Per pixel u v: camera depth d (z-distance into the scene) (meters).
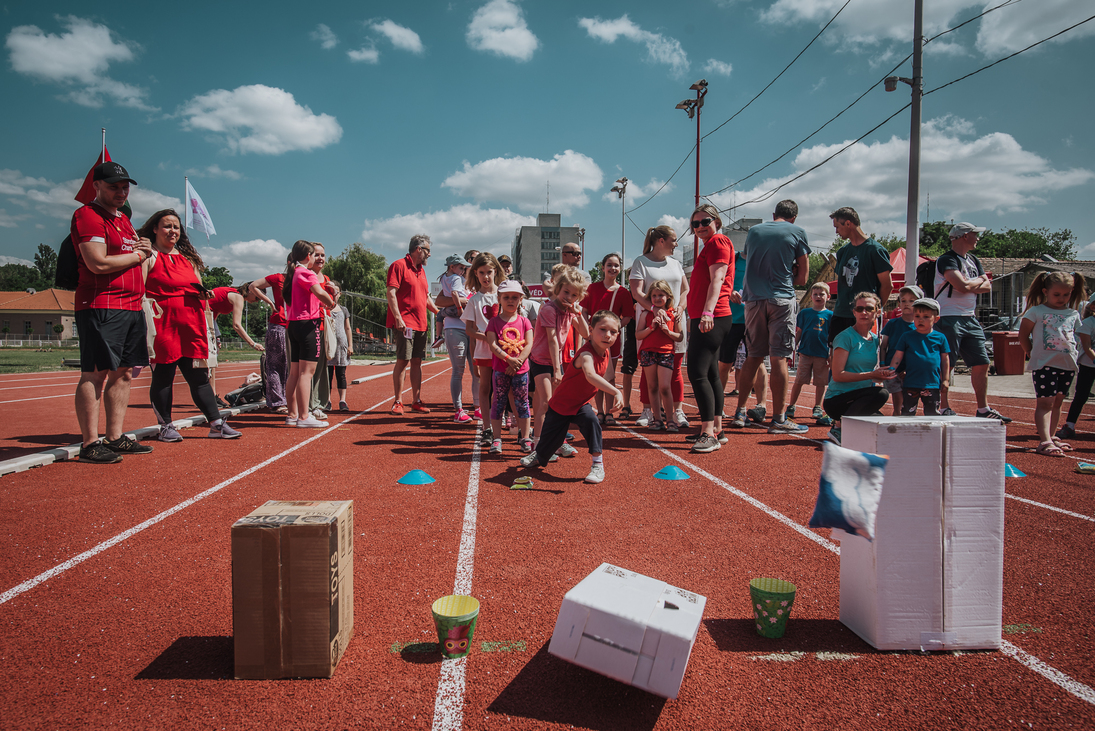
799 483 4.30
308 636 1.88
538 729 1.64
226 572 2.70
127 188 4.65
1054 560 2.86
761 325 6.42
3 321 72.25
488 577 2.66
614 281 7.09
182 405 8.93
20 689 1.81
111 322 4.68
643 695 1.82
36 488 4.00
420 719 1.68
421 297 8.13
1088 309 6.14
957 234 6.27
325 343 8.00
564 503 3.81
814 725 1.68
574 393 4.38
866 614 2.14
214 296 7.77
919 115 10.32
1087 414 8.26
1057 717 1.71
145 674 1.90
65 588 2.51
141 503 3.70
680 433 6.53
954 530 2.08
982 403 6.52
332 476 4.46
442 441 6.06
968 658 2.04
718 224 5.26
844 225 6.15
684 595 1.97
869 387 5.24
